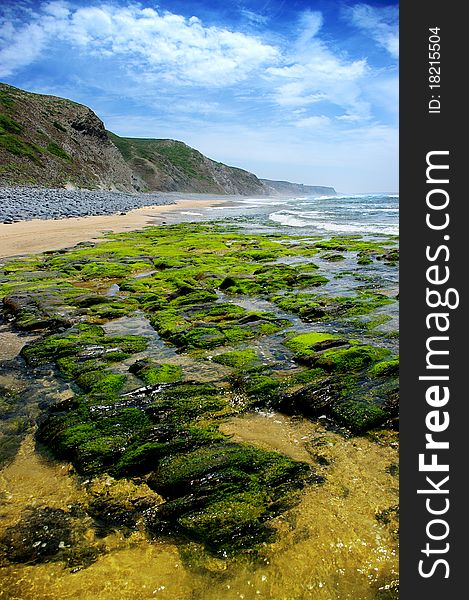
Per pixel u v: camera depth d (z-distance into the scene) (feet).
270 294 60.39
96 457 23.25
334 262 84.28
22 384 33.81
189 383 31.45
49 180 259.80
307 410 27.63
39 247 100.32
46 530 18.57
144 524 18.80
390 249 93.30
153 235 123.03
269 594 15.34
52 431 25.70
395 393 27.68
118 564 16.74
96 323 48.49
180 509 18.94
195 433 24.58
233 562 16.61
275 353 38.27
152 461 22.84
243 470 21.18
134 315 51.60
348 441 24.38
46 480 22.12
